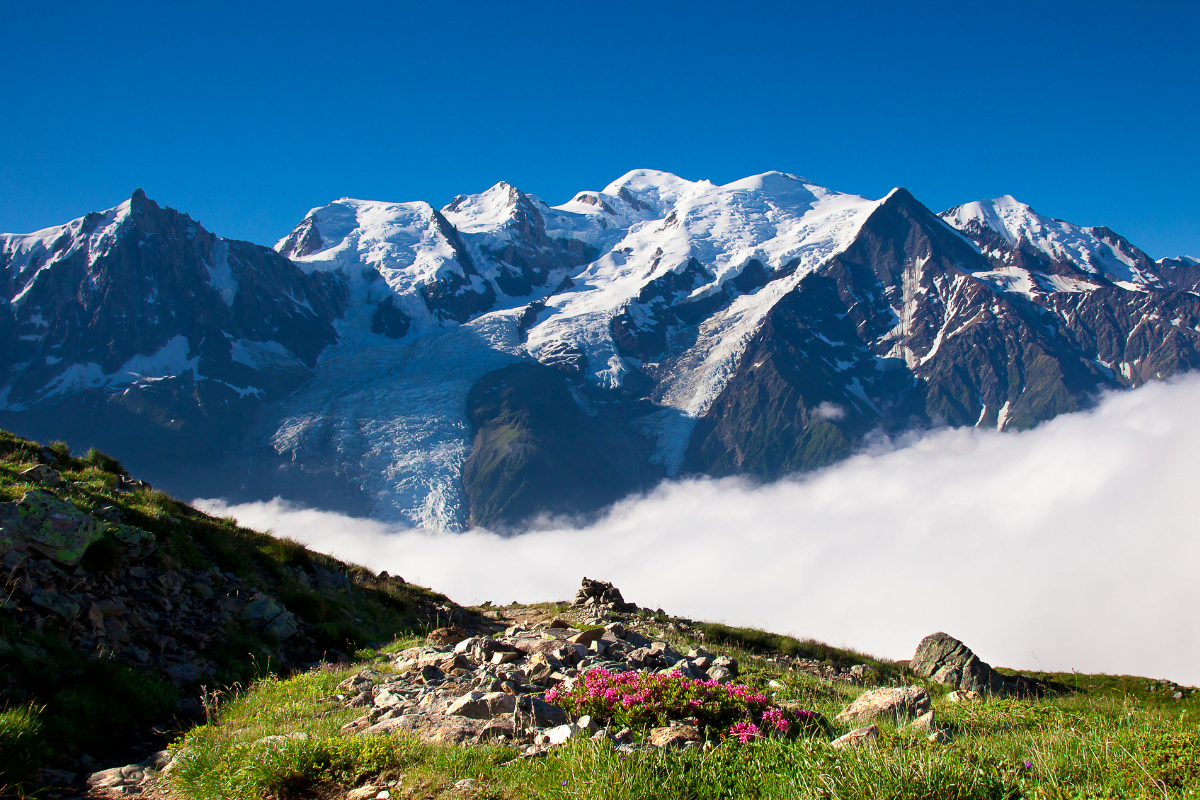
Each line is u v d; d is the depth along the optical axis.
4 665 11.30
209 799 8.38
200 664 14.85
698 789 7.14
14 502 14.04
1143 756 7.29
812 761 7.34
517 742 9.24
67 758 10.18
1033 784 6.78
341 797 7.97
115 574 15.49
